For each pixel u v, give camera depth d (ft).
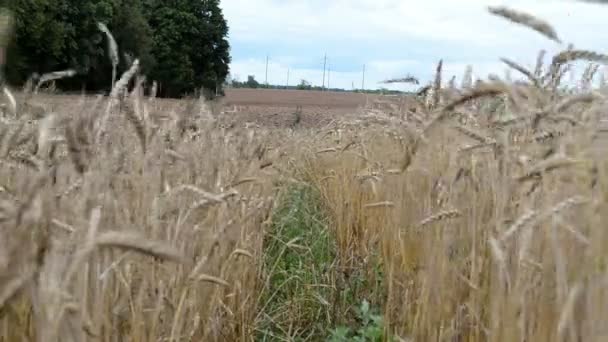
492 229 10.57
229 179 16.63
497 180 10.77
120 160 10.82
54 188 8.82
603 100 8.48
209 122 18.44
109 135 11.55
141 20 179.93
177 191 10.87
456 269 11.91
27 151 10.26
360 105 37.91
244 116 31.76
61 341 6.30
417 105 16.52
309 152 40.52
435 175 14.08
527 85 11.10
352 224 23.53
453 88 14.89
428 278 12.42
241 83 319.68
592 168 7.80
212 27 236.43
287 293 18.40
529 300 8.82
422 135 13.85
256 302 15.79
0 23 8.26
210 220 13.37
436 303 12.16
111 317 9.16
